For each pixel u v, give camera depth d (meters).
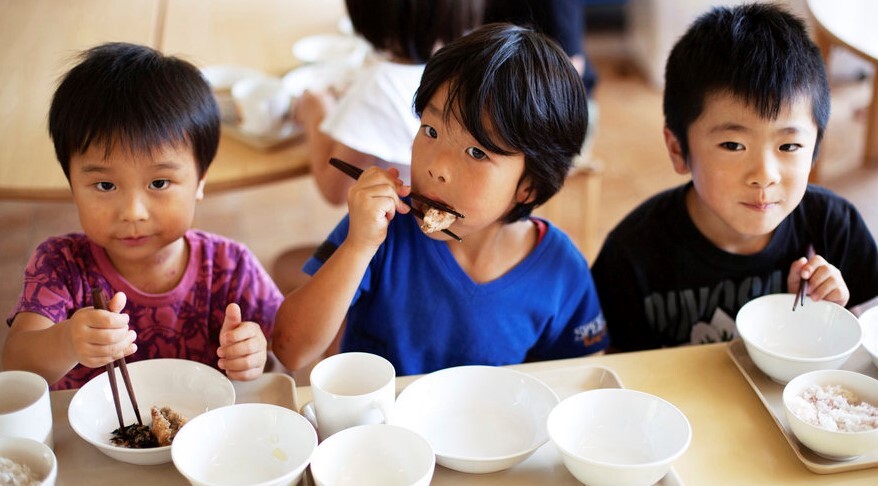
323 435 1.05
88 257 1.37
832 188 3.07
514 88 1.11
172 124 1.21
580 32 2.50
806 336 1.27
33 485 0.92
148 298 1.38
